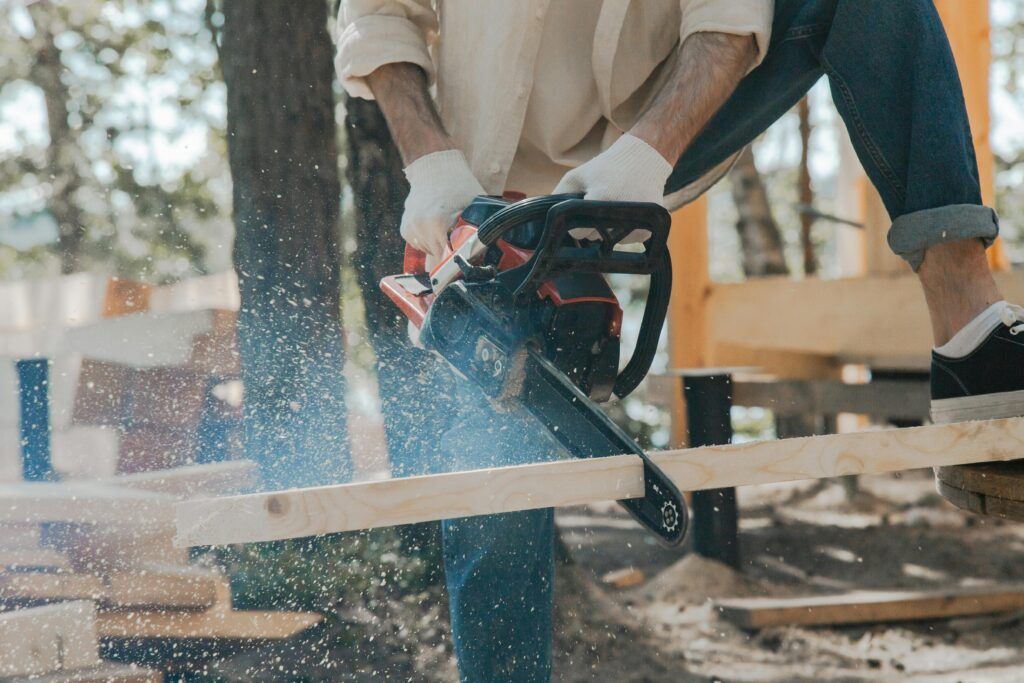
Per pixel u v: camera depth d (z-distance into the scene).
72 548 2.36
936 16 1.54
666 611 3.13
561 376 1.24
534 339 1.28
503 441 1.61
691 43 1.53
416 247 1.58
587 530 4.38
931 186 1.50
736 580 3.37
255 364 3.38
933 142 1.49
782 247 7.77
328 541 3.08
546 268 1.25
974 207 1.48
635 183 1.36
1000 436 1.31
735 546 3.47
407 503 1.00
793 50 1.63
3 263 7.14
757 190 7.70
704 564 3.45
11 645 1.88
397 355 3.21
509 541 1.61
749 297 4.09
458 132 1.77
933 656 2.63
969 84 3.42
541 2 1.60
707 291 4.26
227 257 7.12
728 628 2.95
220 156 7.25
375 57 1.67
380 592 2.89
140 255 7.13
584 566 3.70
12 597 2.24
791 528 4.34
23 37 7.12
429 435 2.94
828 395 3.66
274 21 3.62
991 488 1.44
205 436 3.42
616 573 3.56
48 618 1.94
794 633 2.88
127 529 2.42
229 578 2.86
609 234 1.29
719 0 1.53
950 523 4.24
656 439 7.79
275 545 3.00
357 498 0.98
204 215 7.20
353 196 3.43
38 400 3.35
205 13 7.00
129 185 7.20
